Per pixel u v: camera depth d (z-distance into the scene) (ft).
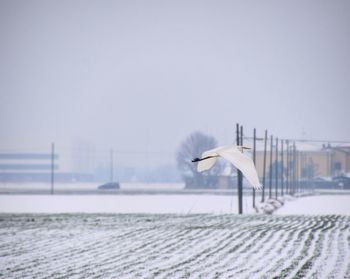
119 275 245.65
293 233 409.49
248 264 270.87
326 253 304.71
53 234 410.52
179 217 562.66
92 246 344.49
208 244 349.00
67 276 244.83
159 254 308.40
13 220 523.70
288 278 233.96
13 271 258.16
